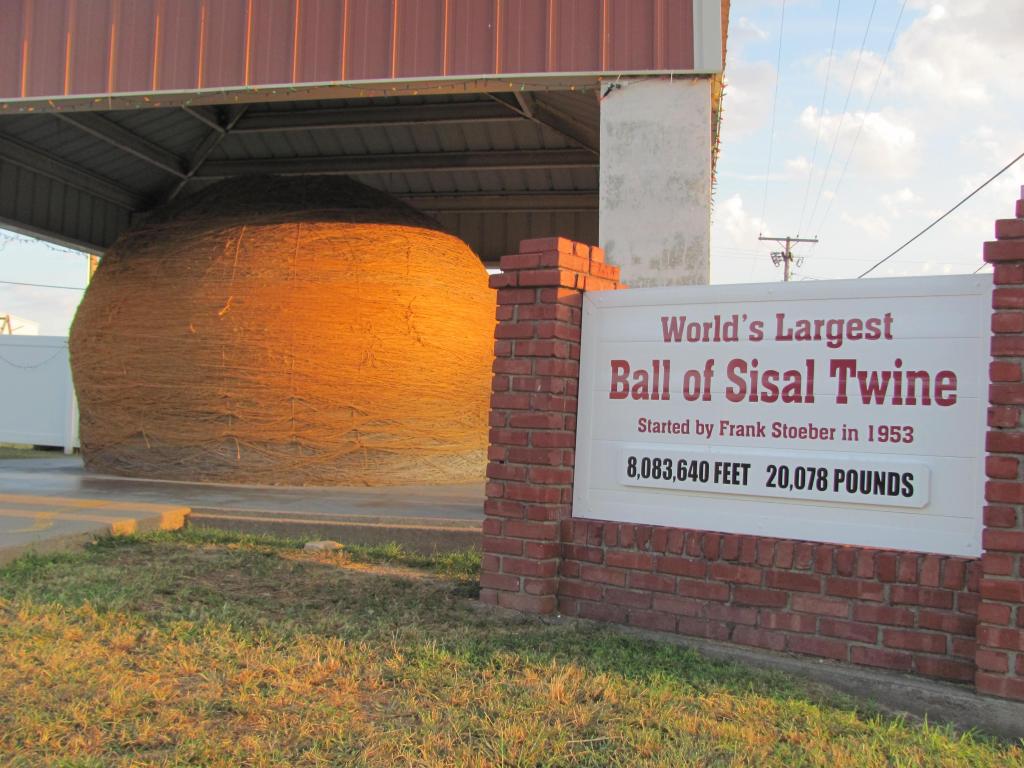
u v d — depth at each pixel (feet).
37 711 12.77
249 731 12.46
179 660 15.20
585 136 46.65
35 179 51.31
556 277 18.51
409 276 42.50
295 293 40.22
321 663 15.33
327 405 40.11
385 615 18.66
